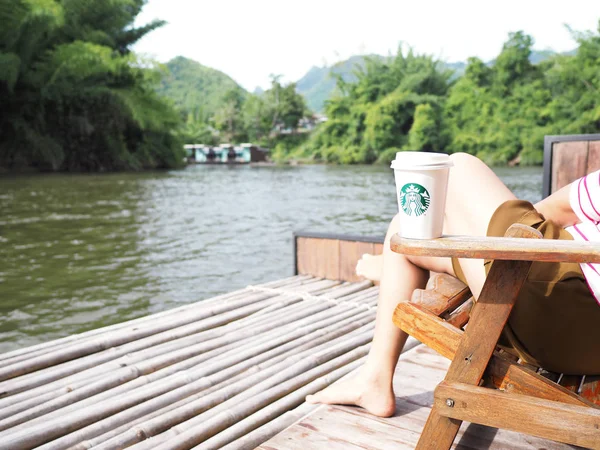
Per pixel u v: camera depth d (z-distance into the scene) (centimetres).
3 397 209
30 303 605
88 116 3111
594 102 3941
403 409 156
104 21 3647
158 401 195
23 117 2989
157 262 823
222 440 166
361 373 154
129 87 3366
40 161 3023
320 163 5225
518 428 102
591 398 111
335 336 277
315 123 7162
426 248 95
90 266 791
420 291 130
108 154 3231
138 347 261
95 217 1303
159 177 2762
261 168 4025
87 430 174
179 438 167
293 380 213
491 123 4341
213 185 2297
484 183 127
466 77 4606
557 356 111
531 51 4416
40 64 2969
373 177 2900
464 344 107
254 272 759
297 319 314
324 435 142
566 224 129
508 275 103
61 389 211
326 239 423
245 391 206
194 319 309
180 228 1158
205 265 802
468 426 147
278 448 137
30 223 1202
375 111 4825
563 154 315
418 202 96
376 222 1255
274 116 6888
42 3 3105
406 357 198
